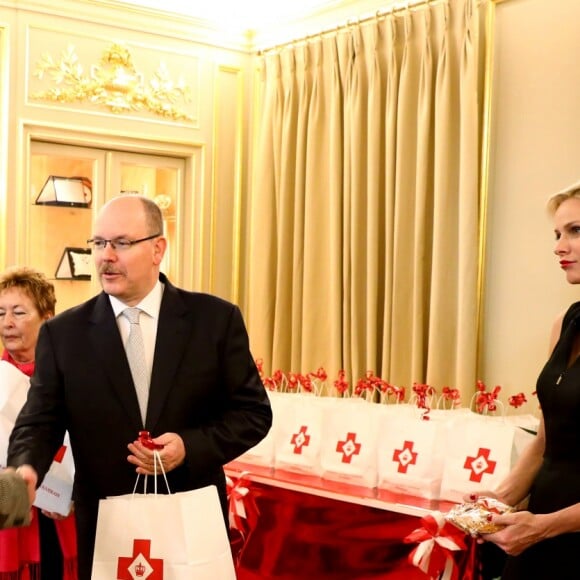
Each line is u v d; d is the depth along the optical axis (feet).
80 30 16.10
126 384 6.82
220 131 17.95
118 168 16.93
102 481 6.78
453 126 13.62
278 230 16.78
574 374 6.50
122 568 6.15
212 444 6.76
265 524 11.16
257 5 17.47
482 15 13.34
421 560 8.80
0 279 8.28
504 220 13.08
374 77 14.74
